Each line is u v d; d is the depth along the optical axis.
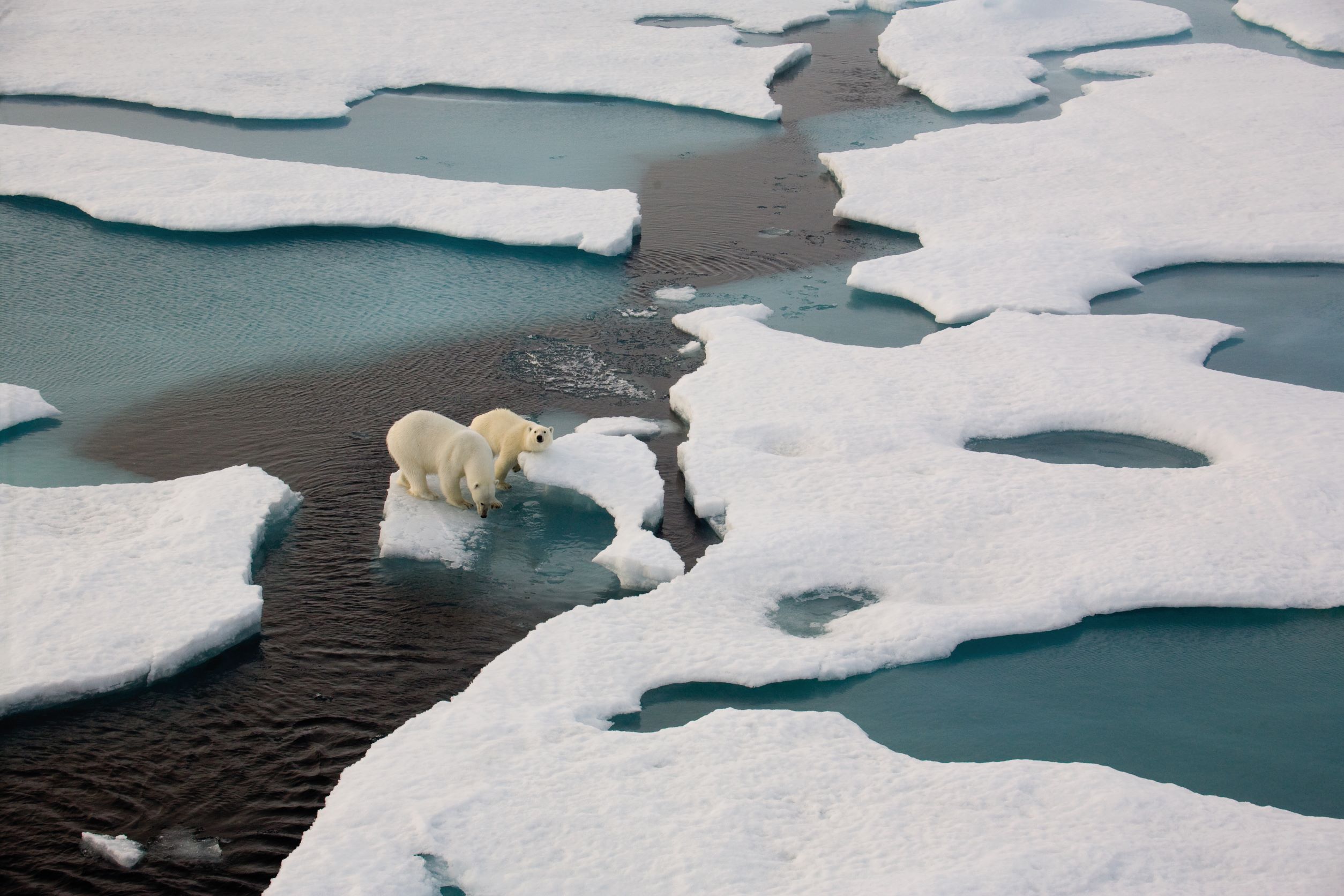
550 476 10.52
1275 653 8.23
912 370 12.90
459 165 21.66
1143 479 10.36
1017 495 10.09
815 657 7.95
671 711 7.54
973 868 5.68
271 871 6.31
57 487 10.38
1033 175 20.22
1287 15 33.44
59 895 6.13
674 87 26.84
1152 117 23.50
